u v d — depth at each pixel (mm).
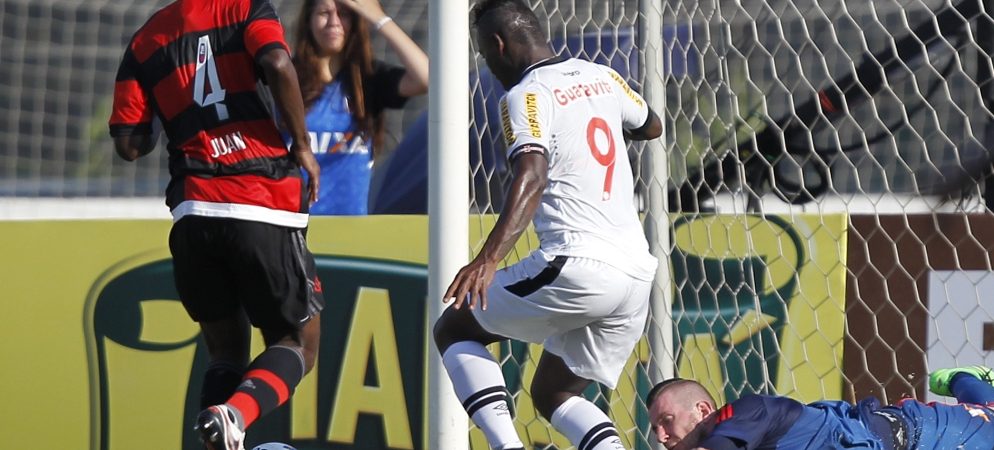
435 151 14477
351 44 18281
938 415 13500
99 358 18359
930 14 17047
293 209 12898
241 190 12617
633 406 16906
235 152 12680
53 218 18969
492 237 11203
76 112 20125
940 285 16469
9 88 20031
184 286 13219
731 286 16953
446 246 14398
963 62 17031
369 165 18594
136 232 18625
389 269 17984
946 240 16453
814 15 17844
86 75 20266
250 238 12625
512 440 12219
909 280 16578
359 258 18078
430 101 14539
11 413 18359
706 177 17484
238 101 12703
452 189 14438
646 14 16531
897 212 16688
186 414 18125
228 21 12758
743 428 12141
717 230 16984
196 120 12727
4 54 20094
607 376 12609
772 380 16750
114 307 18438
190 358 18219
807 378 16688
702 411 12820
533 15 13000
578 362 12531
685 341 16906
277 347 13062
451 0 14484
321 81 18219
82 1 20422
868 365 16609
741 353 16844
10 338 18500
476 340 12781
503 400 12438
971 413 13609
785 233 16938
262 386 12492
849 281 16766
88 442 18250
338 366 17953
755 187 17516
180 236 12859
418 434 17688
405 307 17906
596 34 17812
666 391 12930
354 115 18375
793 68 17719
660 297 16328
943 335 16391
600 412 12625
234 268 12883
